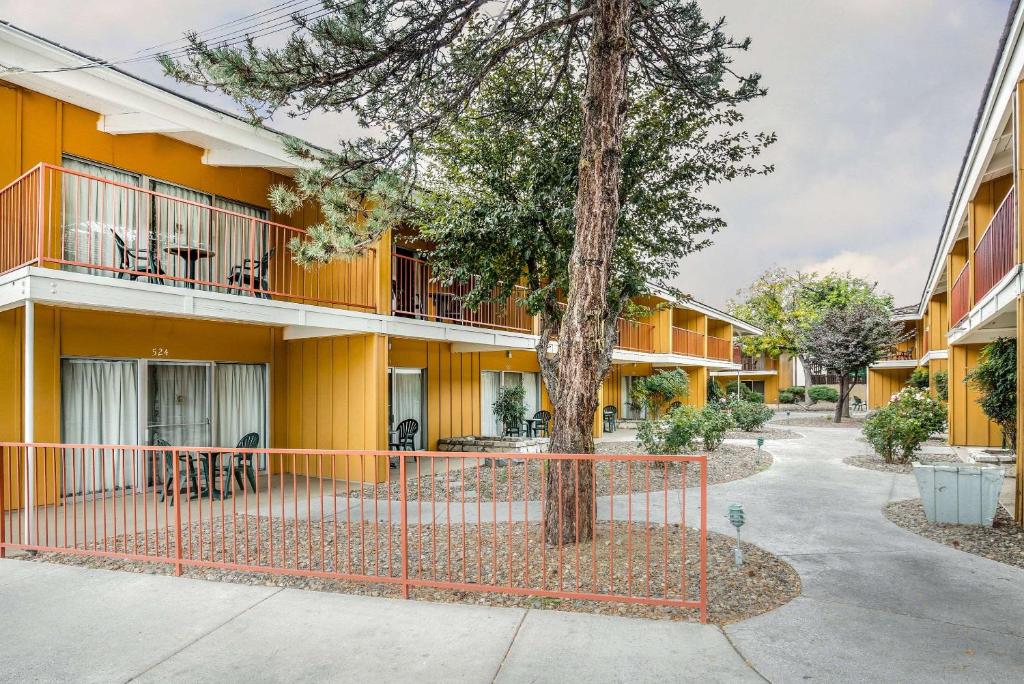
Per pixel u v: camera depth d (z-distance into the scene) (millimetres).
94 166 8305
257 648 3504
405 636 3652
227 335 9992
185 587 4590
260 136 8953
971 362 14305
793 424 23891
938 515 6699
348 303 9414
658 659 3324
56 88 7500
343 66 5531
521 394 14250
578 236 5648
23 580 4777
